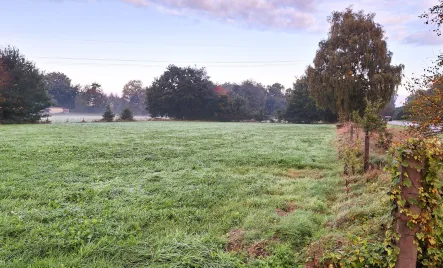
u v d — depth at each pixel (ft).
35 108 114.11
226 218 17.03
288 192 22.58
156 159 36.50
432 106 22.68
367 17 74.23
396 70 71.26
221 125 122.83
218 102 187.93
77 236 13.76
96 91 271.49
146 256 12.23
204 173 28.58
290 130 91.35
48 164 30.89
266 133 78.89
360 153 32.91
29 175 25.95
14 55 112.57
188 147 47.03
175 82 189.37
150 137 62.54
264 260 12.17
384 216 13.03
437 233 9.17
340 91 71.31
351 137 42.47
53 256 12.17
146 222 16.29
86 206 18.40
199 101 184.65
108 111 157.89
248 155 39.47
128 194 21.34
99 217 16.55
